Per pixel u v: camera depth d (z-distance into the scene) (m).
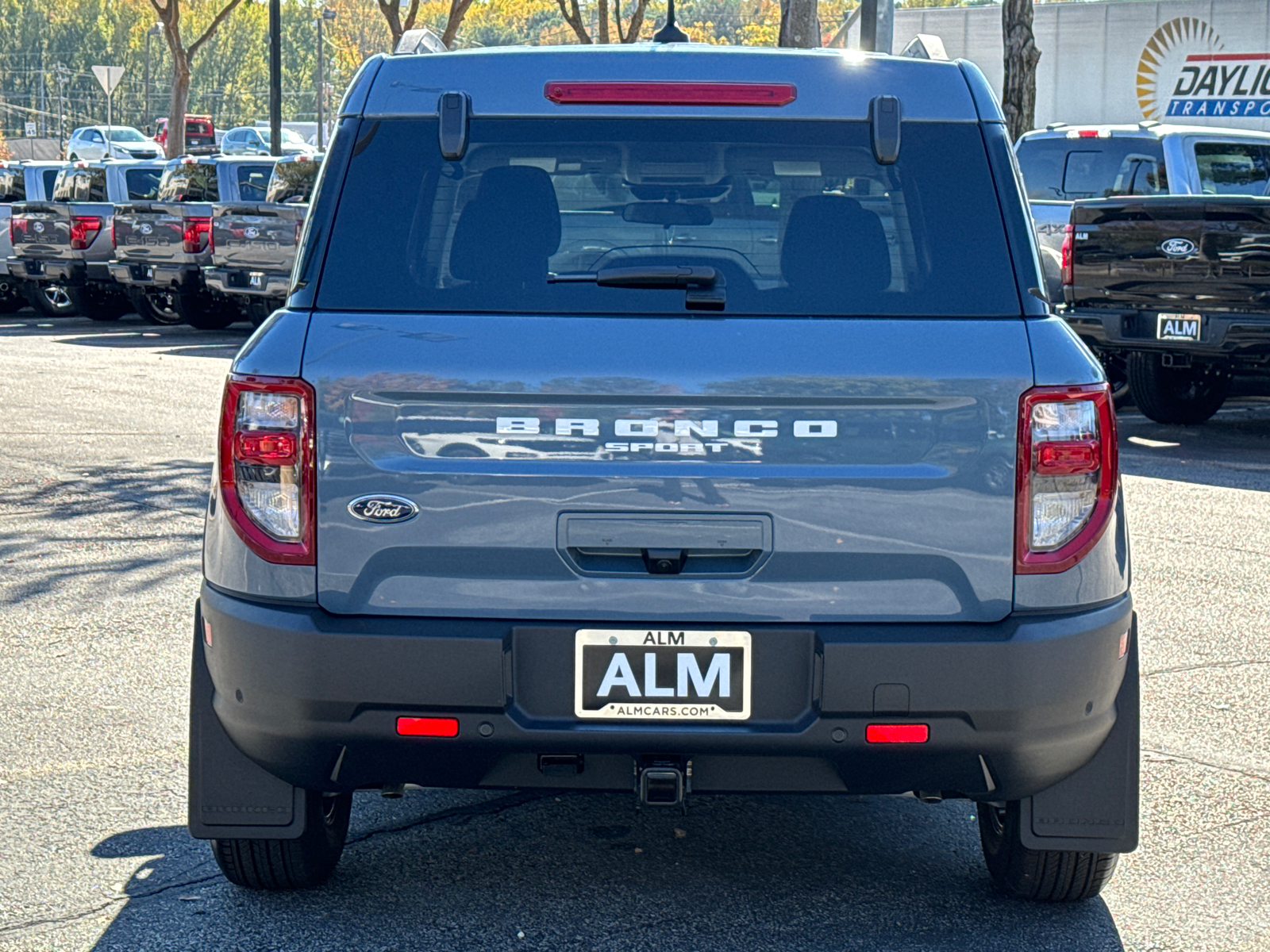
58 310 23.89
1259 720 5.24
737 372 3.15
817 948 3.58
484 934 3.65
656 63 3.45
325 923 3.71
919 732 3.18
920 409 3.17
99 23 139.50
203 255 20.19
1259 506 9.00
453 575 3.20
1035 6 29.22
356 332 3.20
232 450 3.23
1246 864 4.09
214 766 3.49
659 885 3.94
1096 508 3.22
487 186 3.37
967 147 3.40
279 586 3.22
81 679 5.68
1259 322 10.57
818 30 17.73
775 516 3.17
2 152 66.44
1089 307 11.39
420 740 3.20
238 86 142.75
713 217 3.38
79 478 9.78
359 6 109.81
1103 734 3.33
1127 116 28.70
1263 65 27.25
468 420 3.17
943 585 3.20
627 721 3.20
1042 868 3.69
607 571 3.19
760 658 3.19
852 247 3.32
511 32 94.81
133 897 3.85
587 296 3.24
